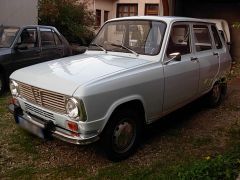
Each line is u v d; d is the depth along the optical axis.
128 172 4.27
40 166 4.38
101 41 5.66
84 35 16.94
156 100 4.91
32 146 4.93
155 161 4.59
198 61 5.86
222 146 5.14
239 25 4.50
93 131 4.09
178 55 5.05
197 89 5.99
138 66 4.67
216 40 6.87
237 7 12.63
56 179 4.09
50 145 4.99
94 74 4.27
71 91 3.94
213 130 5.82
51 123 4.25
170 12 11.84
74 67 4.58
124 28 5.46
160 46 5.03
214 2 12.88
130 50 5.17
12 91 4.93
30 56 8.29
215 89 6.97
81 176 4.17
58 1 16.36
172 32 5.23
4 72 7.76
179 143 5.23
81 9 17.39
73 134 4.09
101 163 4.51
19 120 4.77
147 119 4.87
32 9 12.99
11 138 5.18
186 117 6.49
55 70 4.52
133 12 24.52
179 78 5.30
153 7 23.91
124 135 4.54
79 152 4.80
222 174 3.85
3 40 8.14
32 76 4.52
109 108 4.18
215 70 6.55
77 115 3.94
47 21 16.00
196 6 13.05
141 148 5.00
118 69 4.48
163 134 5.58
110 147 4.37
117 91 4.23
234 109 7.08
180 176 3.93
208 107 7.07
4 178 4.06
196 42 5.98
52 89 4.11
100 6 23.33
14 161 4.48
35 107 4.46
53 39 9.09
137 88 4.51
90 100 3.94
